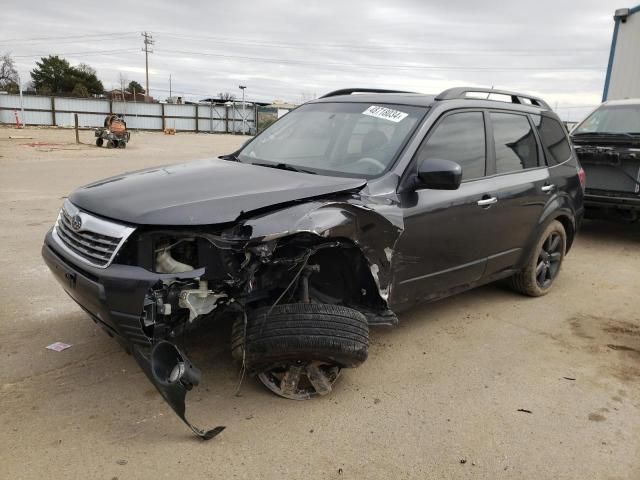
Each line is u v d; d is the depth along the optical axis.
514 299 5.55
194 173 3.77
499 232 4.66
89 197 3.41
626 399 3.69
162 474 2.74
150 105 50.38
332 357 3.21
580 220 5.97
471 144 4.46
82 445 2.93
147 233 2.97
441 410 3.44
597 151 7.63
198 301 2.98
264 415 3.29
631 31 13.02
